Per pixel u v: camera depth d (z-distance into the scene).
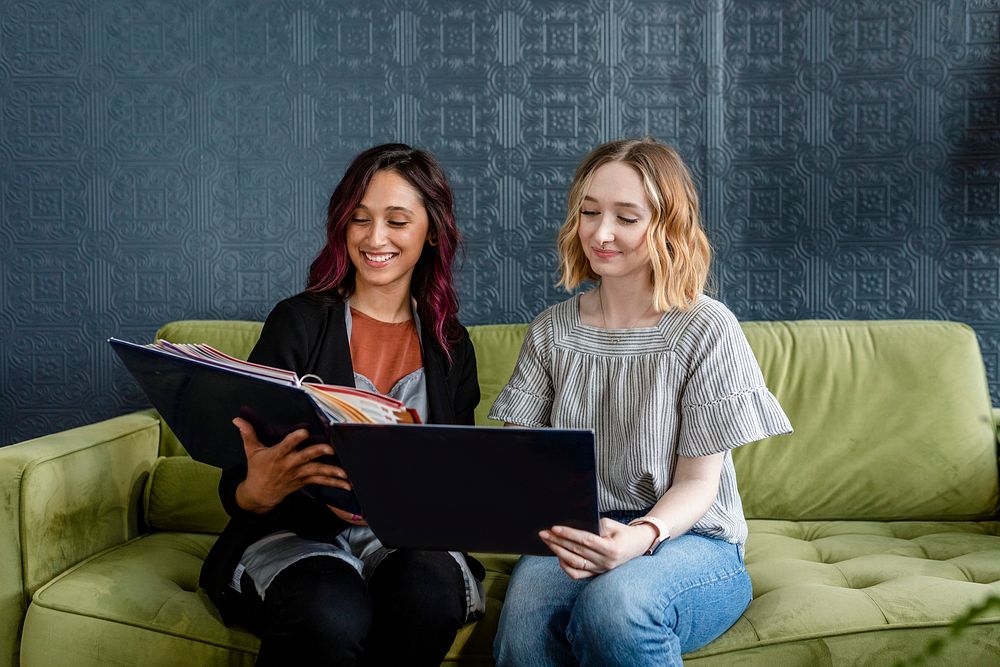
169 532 1.78
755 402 1.34
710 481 1.33
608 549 1.14
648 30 2.17
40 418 2.25
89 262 2.22
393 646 1.25
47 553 1.45
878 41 2.13
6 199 2.22
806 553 1.65
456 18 2.19
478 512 1.08
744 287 2.19
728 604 1.28
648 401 1.38
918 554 1.62
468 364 1.56
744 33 2.16
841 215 2.16
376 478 1.07
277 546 1.30
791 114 2.15
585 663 1.16
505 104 2.19
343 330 1.44
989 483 1.81
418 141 2.20
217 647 1.30
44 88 2.20
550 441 0.98
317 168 2.21
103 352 2.24
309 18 2.19
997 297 2.13
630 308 1.45
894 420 1.85
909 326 1.95
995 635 1.25
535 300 2.21
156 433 1.88
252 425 1.20
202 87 2.19
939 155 2.13
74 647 1.33
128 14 2.18
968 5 2.10
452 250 1.51
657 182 1.36
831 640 1.26
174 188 2.21
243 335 1.98
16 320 2.24
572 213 1.48
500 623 1.28
